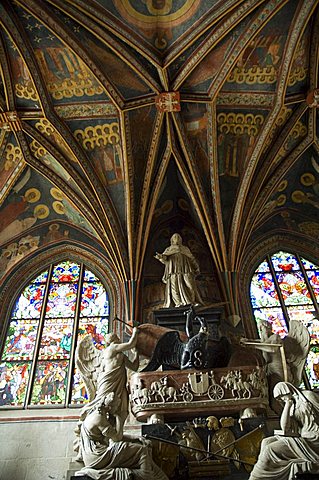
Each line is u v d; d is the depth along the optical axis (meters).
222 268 16.88
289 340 14.34
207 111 16.45
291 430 10.47
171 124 16.64
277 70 15.87
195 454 11.67
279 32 14.99
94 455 10.73
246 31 14.70
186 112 16.53
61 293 17.42
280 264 18.06
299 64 15.81
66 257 18.36
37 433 13.98
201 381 12.70
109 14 14.61
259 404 12.53
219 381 12.75
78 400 14.85
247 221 17.20
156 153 16.94
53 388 15.16
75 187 17.31
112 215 17.11
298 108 16.73
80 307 17.02
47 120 16.31
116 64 15.45
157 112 16.45
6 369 15.62
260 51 15.38
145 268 17.45
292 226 18.52
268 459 10.24
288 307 16.89
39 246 18.38
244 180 17.00
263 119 16.78
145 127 16.72
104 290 17.42
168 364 13.20
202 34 14.95
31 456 13.58
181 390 12.67
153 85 15.87
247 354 13.65
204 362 12.95
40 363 15.70
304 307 16.88
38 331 16.44
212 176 17.03
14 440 13.88
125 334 15.68
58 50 15.05
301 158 17.69
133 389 12.93
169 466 11.42
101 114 16.50
